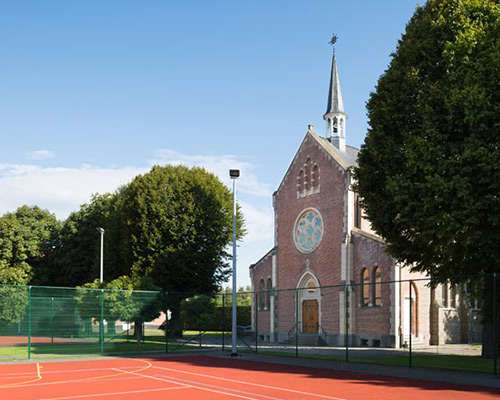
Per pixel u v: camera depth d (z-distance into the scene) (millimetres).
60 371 24500
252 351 36281
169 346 40438
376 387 19203
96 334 36469
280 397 16719
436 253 29766
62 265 71375
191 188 53125
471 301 50125
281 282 51938
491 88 25859
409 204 27000
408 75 29188
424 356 32906
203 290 53094
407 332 41875
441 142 27078
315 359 30906
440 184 25469
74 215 71625
